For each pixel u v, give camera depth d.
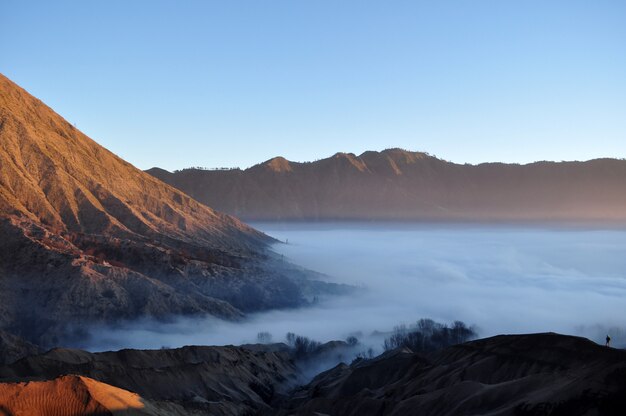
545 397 86.69
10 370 123.62
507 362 109.81
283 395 153.25
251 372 160.25
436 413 99.69
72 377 87.75
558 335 109.00
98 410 85.19
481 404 95.00
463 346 123.62
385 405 110.81
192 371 143.00
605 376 85.31
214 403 125.69
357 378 133.00
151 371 136.50
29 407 83.88
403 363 131.12
